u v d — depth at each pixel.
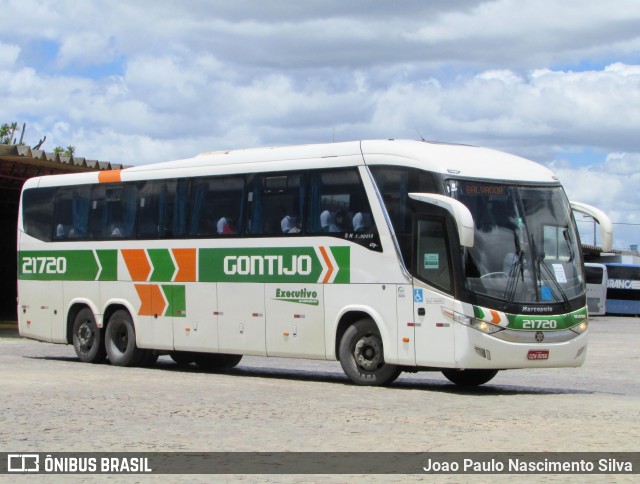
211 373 20.80
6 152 30.47
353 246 17.52
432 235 16.52
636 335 42.19
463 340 16.08
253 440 11.24
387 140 17.50
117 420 12.78
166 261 20.62
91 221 22.34
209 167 20.03
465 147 17.73
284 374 20.89
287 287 18.45
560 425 12.45
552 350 16.50
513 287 16.39
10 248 53.59
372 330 17.39
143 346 21.11
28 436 11.51
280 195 18.69
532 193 17.09
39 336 23.44
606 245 17.47
